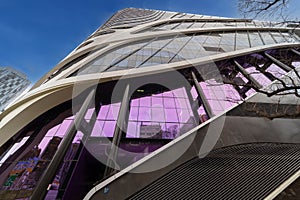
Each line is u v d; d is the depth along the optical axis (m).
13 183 8.15
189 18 30.98
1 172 8.63
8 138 10.76
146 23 27.72
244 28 25.56
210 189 5.59
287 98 9.78
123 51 18.31
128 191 5.98
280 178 5.41
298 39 21.59
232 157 6.86
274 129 8.34
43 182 7.16
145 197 5.72
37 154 9.60
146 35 21.45
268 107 9.48
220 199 5.19
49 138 10.55
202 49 18.91
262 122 8.71
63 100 12.89
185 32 23.23
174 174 6.43
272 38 22.52
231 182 5.67
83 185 7.77
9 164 9.09
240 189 5.36
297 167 5.75
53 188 7.49
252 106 9.57
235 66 16.17
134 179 6.38
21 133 11.37
